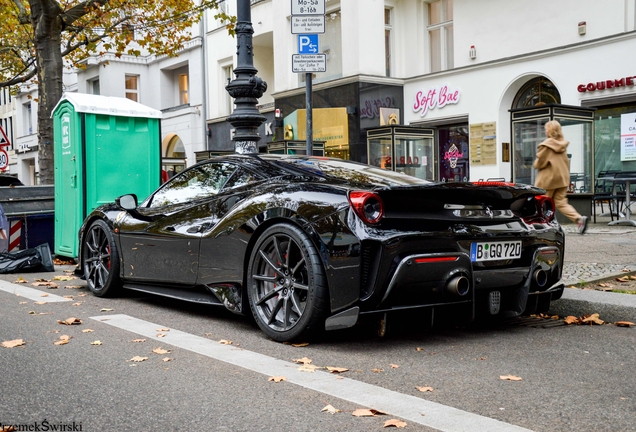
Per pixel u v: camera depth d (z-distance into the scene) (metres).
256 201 4.52
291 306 4.27
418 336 4.53
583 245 8.64
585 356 3.98
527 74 16.19
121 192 8.99
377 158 16.34
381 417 2.86
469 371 3.63
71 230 8.86
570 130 12.75
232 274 4.67
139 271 5.71
